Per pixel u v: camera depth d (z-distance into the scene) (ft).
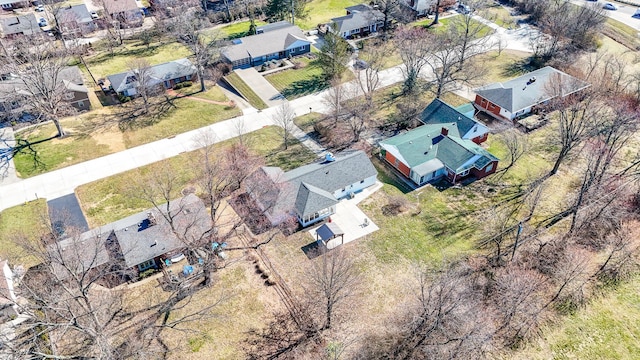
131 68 239.09
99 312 129.80
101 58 279.08
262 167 178.60
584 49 273.54
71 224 162.81
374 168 180.04
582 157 191.31
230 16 326.03
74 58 277.44
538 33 301.43
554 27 278.46
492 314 131.13
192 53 283.59
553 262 146.00
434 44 249.34
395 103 233.14
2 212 170.09
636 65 255.91
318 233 153.69
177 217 154.71
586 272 144.56
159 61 275.18
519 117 220.02
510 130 209.87
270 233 160.15
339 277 130.52
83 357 109.81
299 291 140.46
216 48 269.03
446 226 162.30
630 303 136.26
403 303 134.51
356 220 164.96
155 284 143.74
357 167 177.58
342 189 173.88
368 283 142.20
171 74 247.91
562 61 256.73
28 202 174.60
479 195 175.94
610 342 126.31
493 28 309.01
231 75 260.42
